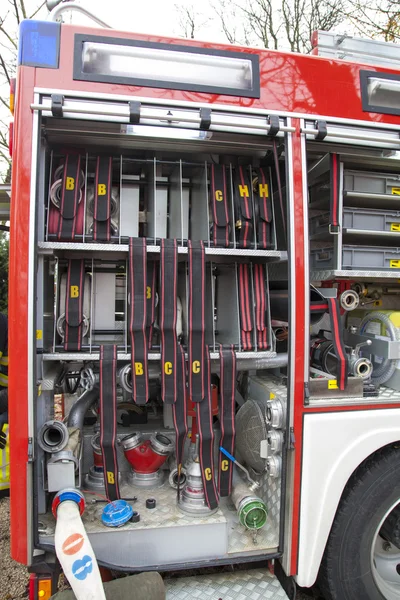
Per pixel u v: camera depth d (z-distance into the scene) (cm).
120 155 211
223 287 229
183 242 196
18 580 240
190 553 184
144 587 162
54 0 182
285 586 196
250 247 207
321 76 190
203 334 189
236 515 212
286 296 226
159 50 174
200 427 189
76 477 209
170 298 186
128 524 183
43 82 164
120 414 262
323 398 192
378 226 226
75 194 188
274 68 185
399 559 225
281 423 191
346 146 204
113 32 171
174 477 216
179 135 189
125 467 238
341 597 197
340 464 188
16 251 161
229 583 188
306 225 186
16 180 161
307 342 186
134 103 168
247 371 249
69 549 151
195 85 176
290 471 185
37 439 170
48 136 192
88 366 213
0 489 244
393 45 238
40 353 181
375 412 194
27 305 161
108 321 219
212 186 203
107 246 183
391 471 198
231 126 179
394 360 219
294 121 186
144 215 229
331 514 188
